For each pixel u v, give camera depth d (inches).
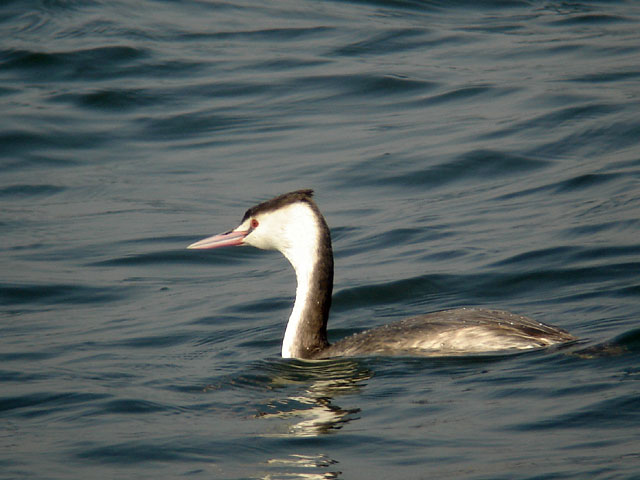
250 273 616.7
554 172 725.9
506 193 700.0
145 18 1164.5
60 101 933.8
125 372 442.3
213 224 677.3
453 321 429.4
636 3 1214.3
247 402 392.5
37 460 337.4
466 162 755.4
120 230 679.1
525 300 518.3
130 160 818.2
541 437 326.0
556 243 588.4
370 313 527.8
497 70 963.3
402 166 759.1
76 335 506.6
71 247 652.1
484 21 1151.0
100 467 329.7
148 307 553.3
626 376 370.3
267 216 464.4
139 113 912.3
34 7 1188.5
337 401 383.2
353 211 690.8
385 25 1128.2
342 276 581.6
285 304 548.1
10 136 852.0
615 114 810.8
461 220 654.5
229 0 1242.0
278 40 1088.8
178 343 491.2
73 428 369.1
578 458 306.2
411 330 430.9
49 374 440.1
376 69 979.3
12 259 629.9
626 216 617.6
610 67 944.9
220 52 1051.9
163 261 630.5
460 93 906.1
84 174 792.9
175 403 394.6
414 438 336.8
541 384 372.2
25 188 767.1
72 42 1074.7
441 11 1197.1
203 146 839.1
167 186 756.6
